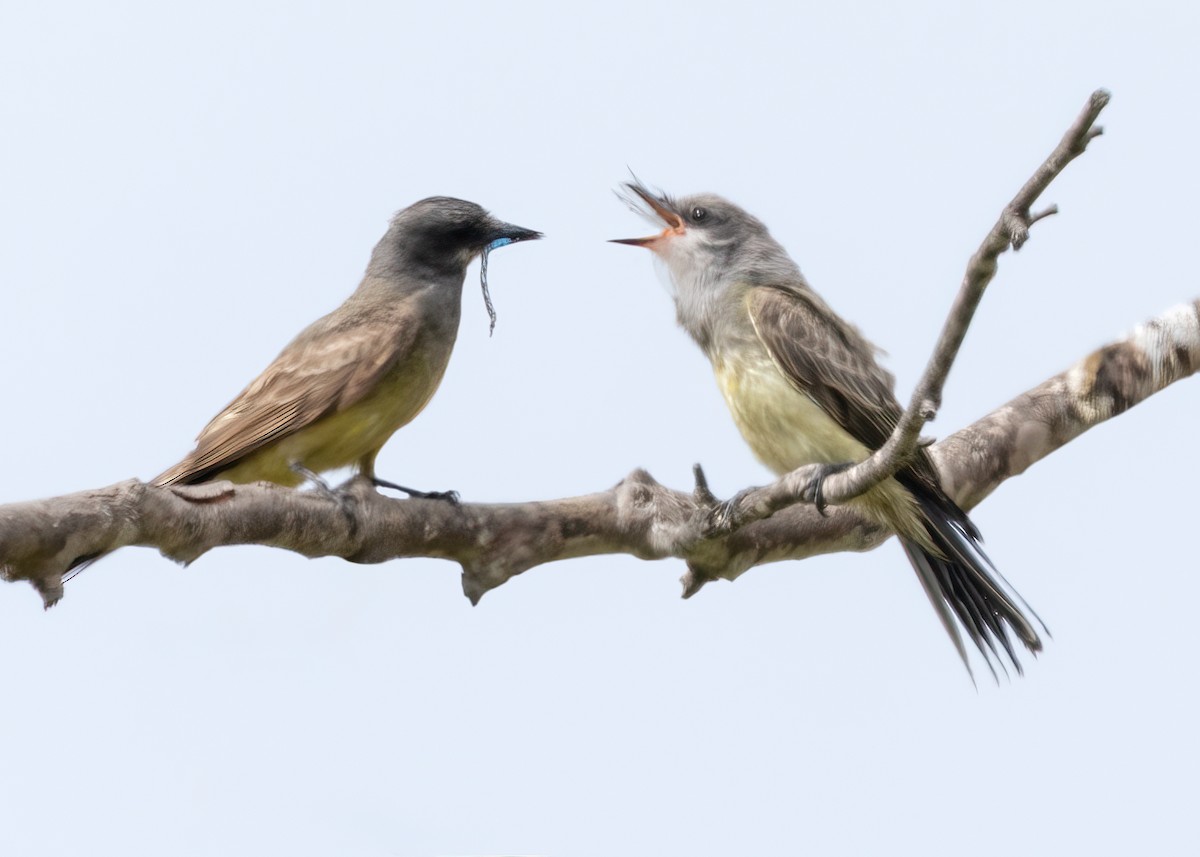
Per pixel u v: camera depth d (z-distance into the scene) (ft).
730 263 41.47
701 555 37.52
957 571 37.70
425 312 40.37
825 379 38.40
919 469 36.55
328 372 38.60
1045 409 44.68
